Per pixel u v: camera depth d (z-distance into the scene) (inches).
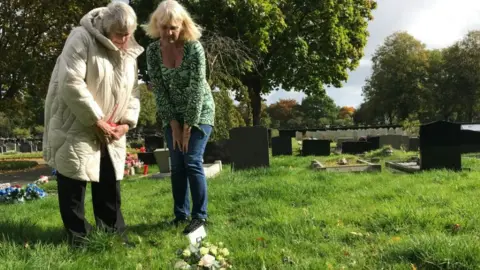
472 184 242.7
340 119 3690.9
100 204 148.2
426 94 2362.2
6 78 831.1
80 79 127.3
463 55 2411.4
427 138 359.3
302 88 1154.0
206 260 103.3
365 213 176.9
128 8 136.8
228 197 228.5
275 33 927.0
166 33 154.5
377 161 520.7
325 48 1055.6
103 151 143.6
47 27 829.2
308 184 254.1
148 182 377.4
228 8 836.6
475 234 140.7
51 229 161.8
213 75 653.9
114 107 140.4
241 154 396.8
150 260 125.0
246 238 144.4
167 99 166.4
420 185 249.9
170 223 171.8
